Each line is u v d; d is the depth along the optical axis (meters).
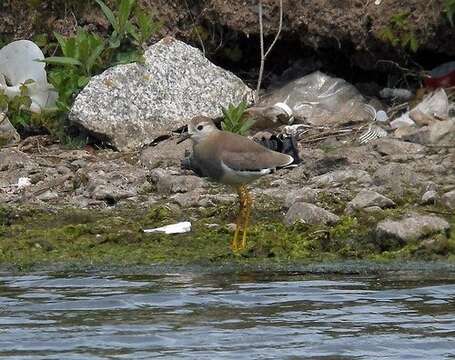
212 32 18.62
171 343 10.36
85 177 15.78
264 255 13.52
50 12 18.58
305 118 17.66
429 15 17.70
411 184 15.13
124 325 10.87
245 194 13.74
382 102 18.25
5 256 13.58
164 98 17.33
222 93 17.58
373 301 11.66
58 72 17.58
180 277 12.67
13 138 17.33
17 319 11.08
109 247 13.81
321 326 10.84
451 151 16.23
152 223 14.46
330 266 13.12
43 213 14.80
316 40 18.19
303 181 15.59
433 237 13.53
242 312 11.27
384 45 18.02
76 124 17.14
